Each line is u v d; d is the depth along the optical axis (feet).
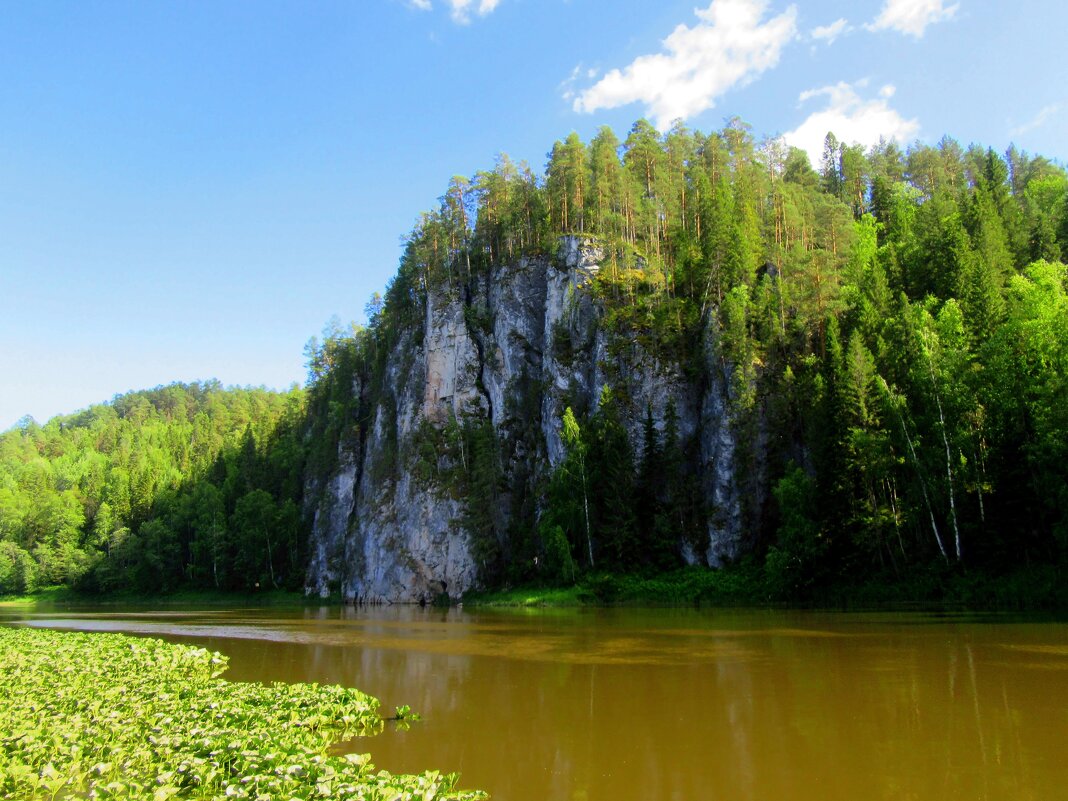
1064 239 260.62
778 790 46.85
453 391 339.98
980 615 141.08
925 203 296.51
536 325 328.29
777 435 232.53
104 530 472.85
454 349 345.51
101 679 91.20
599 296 291.99
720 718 66.23
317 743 60.85
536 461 295.48
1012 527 171.01
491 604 253.03
